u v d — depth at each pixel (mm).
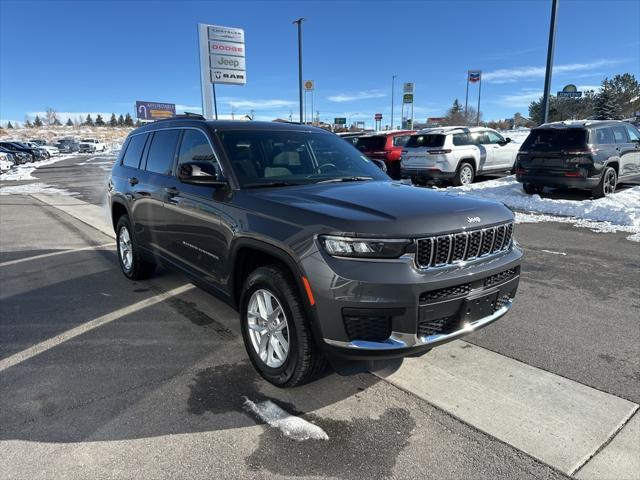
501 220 3066
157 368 3441
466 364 3436
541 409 2875
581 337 3861
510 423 2742
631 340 3799
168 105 67875
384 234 2578
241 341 3898
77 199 14164
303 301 2764
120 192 5391
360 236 2586
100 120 148875
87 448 2551
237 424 2762
